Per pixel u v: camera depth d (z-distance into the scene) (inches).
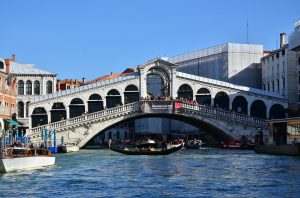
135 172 1183.6
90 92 2345.0
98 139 3737.7
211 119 2273.6
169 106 2239.2
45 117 2357.3
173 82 2375.7
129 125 3826.3
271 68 2802.7
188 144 2447.1
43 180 1025.5
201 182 989.2
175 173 1155.9
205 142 3287.4
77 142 2182.6
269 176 1079.6
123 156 1777.8
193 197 812.6
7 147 1187.3
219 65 2992.1
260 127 2299.5
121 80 2365.9
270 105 2436.0
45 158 1294.3
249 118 2295.8
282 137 1918.1
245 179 1031.0
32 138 2113.7
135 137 3683.6
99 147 2674.7
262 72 2942.9
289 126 1829.5
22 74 2650.1
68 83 3390.7
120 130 3801.7
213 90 2411.4
